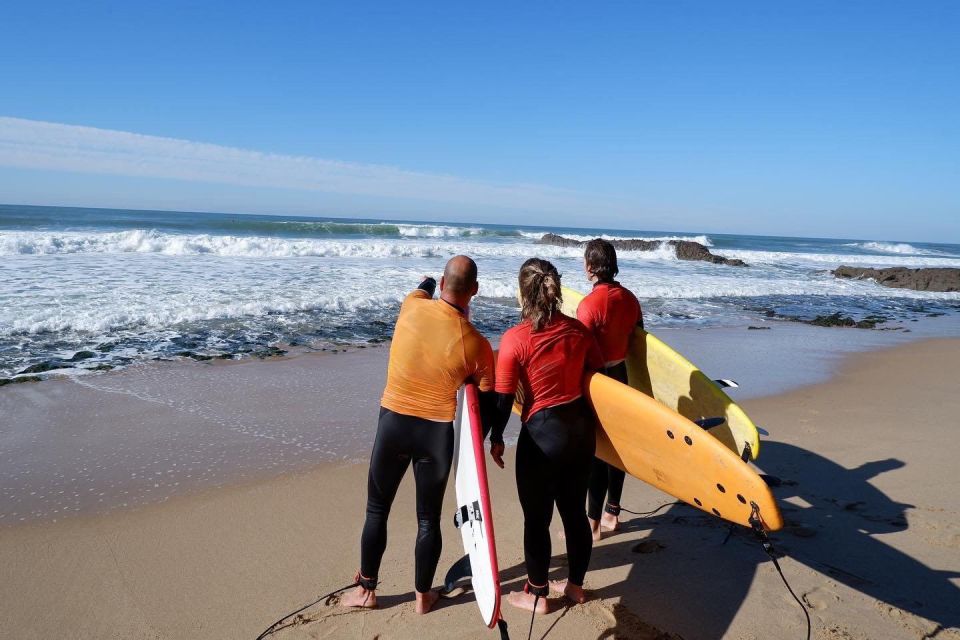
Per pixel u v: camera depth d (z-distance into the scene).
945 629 2.59
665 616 2.67
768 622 2.63
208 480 4.01
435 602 2.77
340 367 7.07
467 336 2.50
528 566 2.70
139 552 3.12
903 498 3.96
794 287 18.91
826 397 6.57
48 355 6.72
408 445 2.55
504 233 41.56
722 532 3.49
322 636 2.52
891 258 41.53
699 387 3.46
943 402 6.46
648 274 19.47
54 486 3.81
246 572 2.98
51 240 15.41
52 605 2.65
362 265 16.30
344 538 3.36
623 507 3.87
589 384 2.77
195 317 8.94
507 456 4.64
